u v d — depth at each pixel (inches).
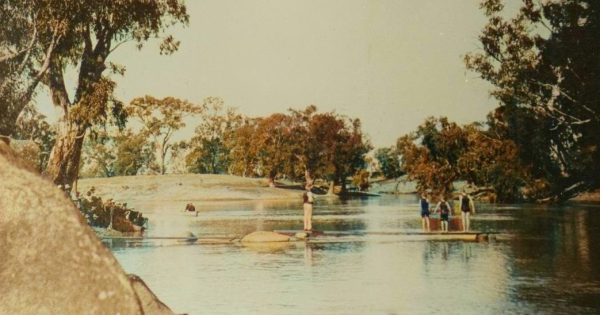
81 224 121.1
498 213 1126.4
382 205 1348.4
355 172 1243.2
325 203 1348.4
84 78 894.4
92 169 999.6
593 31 995.9
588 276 497.4
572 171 1133.7
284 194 1237.7
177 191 1078.4
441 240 782.5
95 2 869.2
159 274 527.8
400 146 1144.2
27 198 119.5
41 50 861.2
